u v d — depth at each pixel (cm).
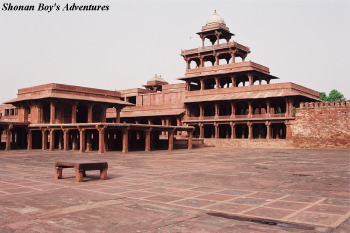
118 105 5859
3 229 645
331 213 767
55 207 837
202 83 6094
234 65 5631
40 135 4847
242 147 4962
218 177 1443
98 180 1334
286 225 668
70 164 1312
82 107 5884
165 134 6331
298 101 5209
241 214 761
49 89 4847
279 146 4662
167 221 701
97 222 696
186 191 1074
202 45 6203
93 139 4425
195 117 5862
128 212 784
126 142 3569
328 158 2648
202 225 670
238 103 5700
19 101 5244
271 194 1019
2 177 1430
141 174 1558
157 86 8000
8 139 4106
